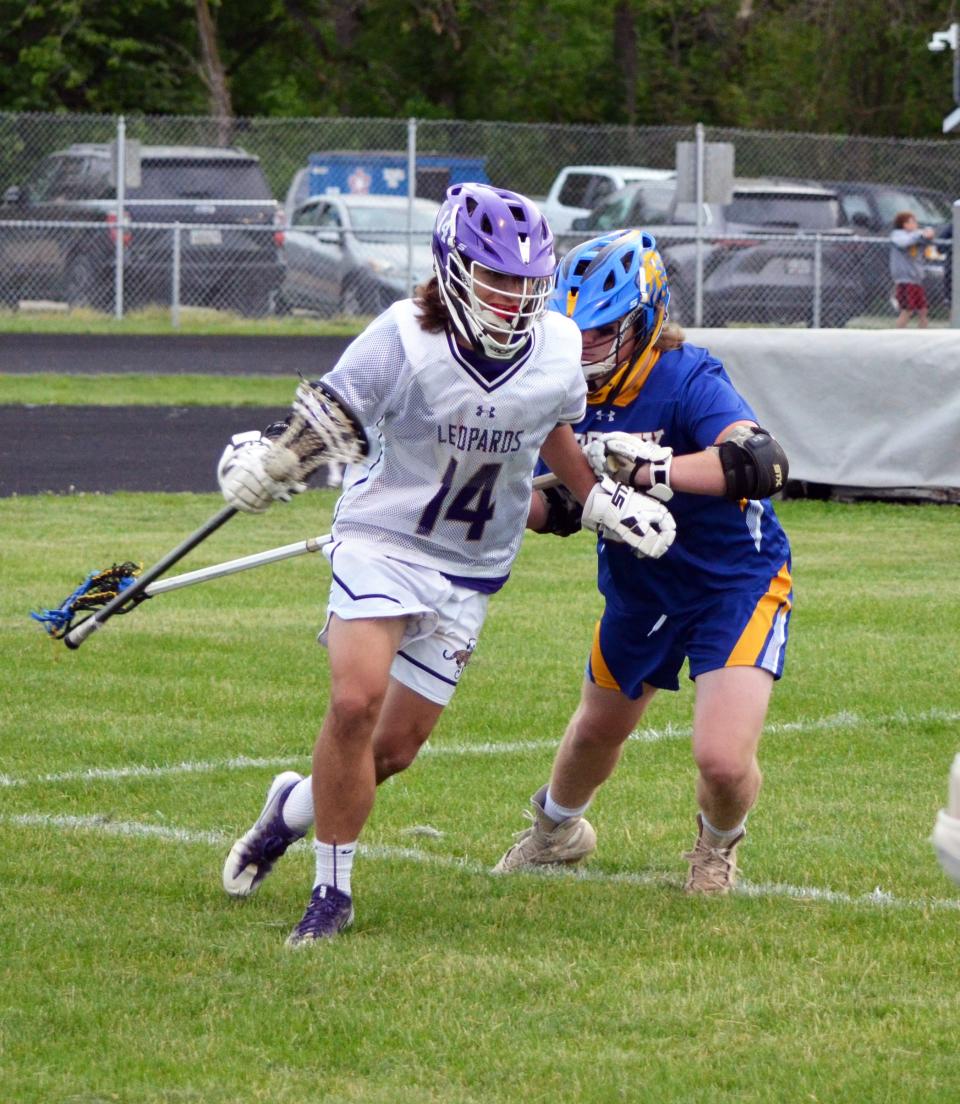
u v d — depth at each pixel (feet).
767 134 253.85
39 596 94.94
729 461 45.85
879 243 235.40
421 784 63.21
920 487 129.39
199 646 85.20
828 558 111.24
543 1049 39.11
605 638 50.49
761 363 134.41
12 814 58.80
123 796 61.21
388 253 247.50
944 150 262.26
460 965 44.39
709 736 47.91
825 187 251.80
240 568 48.75
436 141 265.13
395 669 47.39
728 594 48.49
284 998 42.11
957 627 91.20
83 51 375.04
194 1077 37.73
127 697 75.31
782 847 55.77
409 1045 39.34
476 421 44.27
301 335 247.29
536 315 43.50
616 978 43.65
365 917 48.49
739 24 381.40
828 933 47.42
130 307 248.52
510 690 77.30
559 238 243.60
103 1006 41.52
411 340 43.93
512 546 47.47
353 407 44.06
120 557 107.24
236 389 200.64
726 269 231.71
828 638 88.43
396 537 45.85
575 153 270.05
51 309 247.91
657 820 59.11
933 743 69.41
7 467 147.23
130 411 182.50
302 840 56.49
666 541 45.80
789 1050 39.11
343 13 408.87
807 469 133.18
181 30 390.42
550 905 49.83
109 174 234.38
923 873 53.06
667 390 48.32
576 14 390.01
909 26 347.15
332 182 264.11
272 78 416.26
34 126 252.83
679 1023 40.65
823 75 356.79
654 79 390.42
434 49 399.65
